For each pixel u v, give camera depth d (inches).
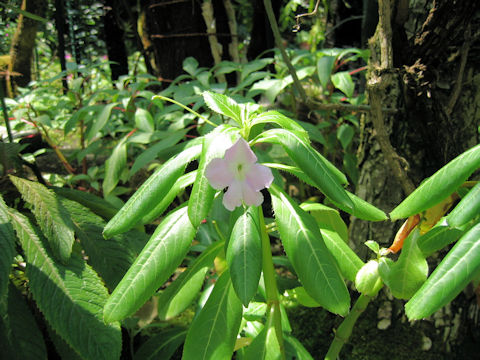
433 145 14.1
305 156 8.9
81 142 26.0
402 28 12.9
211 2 25.5
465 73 14.1
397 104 14.9
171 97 23.6
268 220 17.2
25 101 23.7
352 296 16.4
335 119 27.1
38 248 11.0
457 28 12.4
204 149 8.8
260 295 13.2
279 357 10.0
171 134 19.4
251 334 12.6
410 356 15.1
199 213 8.3
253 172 8.2
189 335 9.9
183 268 21.4
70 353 11.3
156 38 26.5
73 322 10.2
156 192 9.3
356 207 10.2
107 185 19.1
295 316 17.8
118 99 24.2
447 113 14.1
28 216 12.6
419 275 9.8
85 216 12.7
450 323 14.9
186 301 10.7
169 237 9.6
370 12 21.9
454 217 8.3
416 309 7.9
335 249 11.1
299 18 15.7
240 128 10.0
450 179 8.8
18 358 10.4
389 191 15.5
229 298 10.1
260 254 8.8
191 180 10.5
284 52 13.7
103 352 10.1
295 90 24.1
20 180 12.0
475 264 7.7
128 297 9.1
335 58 19.6
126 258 12.3
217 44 26.2
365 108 14.3
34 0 34.9
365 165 16.2
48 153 31.3
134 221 9.3
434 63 13.7
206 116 19.1
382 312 15.7
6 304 10.6
